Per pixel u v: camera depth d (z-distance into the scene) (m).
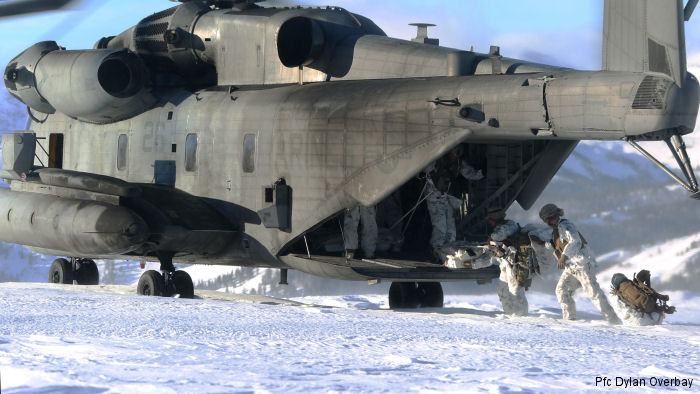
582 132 35.34
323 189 43.03
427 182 43.22
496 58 41.12
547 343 25.75
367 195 41.44
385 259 43.53
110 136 53.66
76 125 55.88
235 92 48.47
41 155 58.03
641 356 22.84
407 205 46.06
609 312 35.41
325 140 42.97
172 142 50.16
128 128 52.69
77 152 55.69
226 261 48.59
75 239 45.25
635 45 33.69
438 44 47.25
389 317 33.72
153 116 51.50
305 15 46.81
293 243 44.66
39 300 35.69
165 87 52.84
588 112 34.66
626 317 33.75
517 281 37.97
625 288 33.84
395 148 40.66
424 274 41.09
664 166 33.25
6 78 56.22
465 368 19.55
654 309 33.81
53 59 54.25
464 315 36.53
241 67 49.22
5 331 25.53
